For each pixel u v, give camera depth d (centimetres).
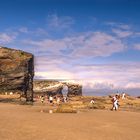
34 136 1731
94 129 2170
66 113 3725
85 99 8406
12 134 1762
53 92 13238
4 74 6838
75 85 13800
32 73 7569
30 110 4106
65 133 1894
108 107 5600
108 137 1812
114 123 2656
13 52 7050
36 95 12356
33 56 7669
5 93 6862
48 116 3094
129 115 3631
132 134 1989
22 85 7150
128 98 8088
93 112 4066
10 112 3497
